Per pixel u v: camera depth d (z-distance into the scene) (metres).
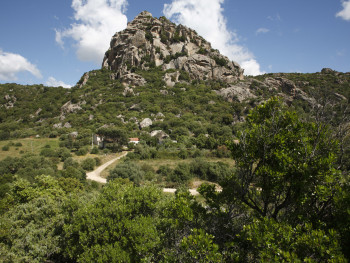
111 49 111.75
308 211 4.81
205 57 98.38
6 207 14.27
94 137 54.41
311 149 4.73
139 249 6.55
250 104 67.94
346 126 4.93
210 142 44.34
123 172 31.59
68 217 9.43
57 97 89.88
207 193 6.37
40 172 30.89
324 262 3.55
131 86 87.69
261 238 4.00
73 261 9.81
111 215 8.37
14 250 8.25
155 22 110.00
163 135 54.16
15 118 76.62
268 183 5.07
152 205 8.69
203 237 4.46
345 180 4.85
